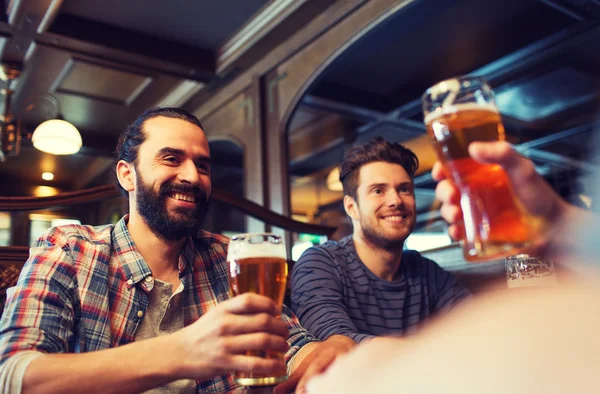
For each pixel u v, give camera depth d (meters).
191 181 1.36
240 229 9.55
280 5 4.32
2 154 5.07
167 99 5.98
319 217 10.51
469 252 0.73
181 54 4.99
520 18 4.45
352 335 1.42
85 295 1.21
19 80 5.39
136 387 0.82
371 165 1.92
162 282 1.32
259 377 0.81
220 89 5.57
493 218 0.70
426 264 2.05
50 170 8.50
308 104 5.66
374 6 3.84
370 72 5.35
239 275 0.86
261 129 4.96
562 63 5.17
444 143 0.73
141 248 1.39
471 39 4.77
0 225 8.20
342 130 6.75
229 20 4.62
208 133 5.89
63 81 5.50
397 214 1.87
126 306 1.27
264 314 0.77
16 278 1.64
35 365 0.86
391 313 1.84
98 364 0.83
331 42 4.23
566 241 0.61
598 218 0.57
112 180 1.63
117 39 4.61
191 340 0.80
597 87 5.81
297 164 8.10
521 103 6.22
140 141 1.42
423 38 4.69
